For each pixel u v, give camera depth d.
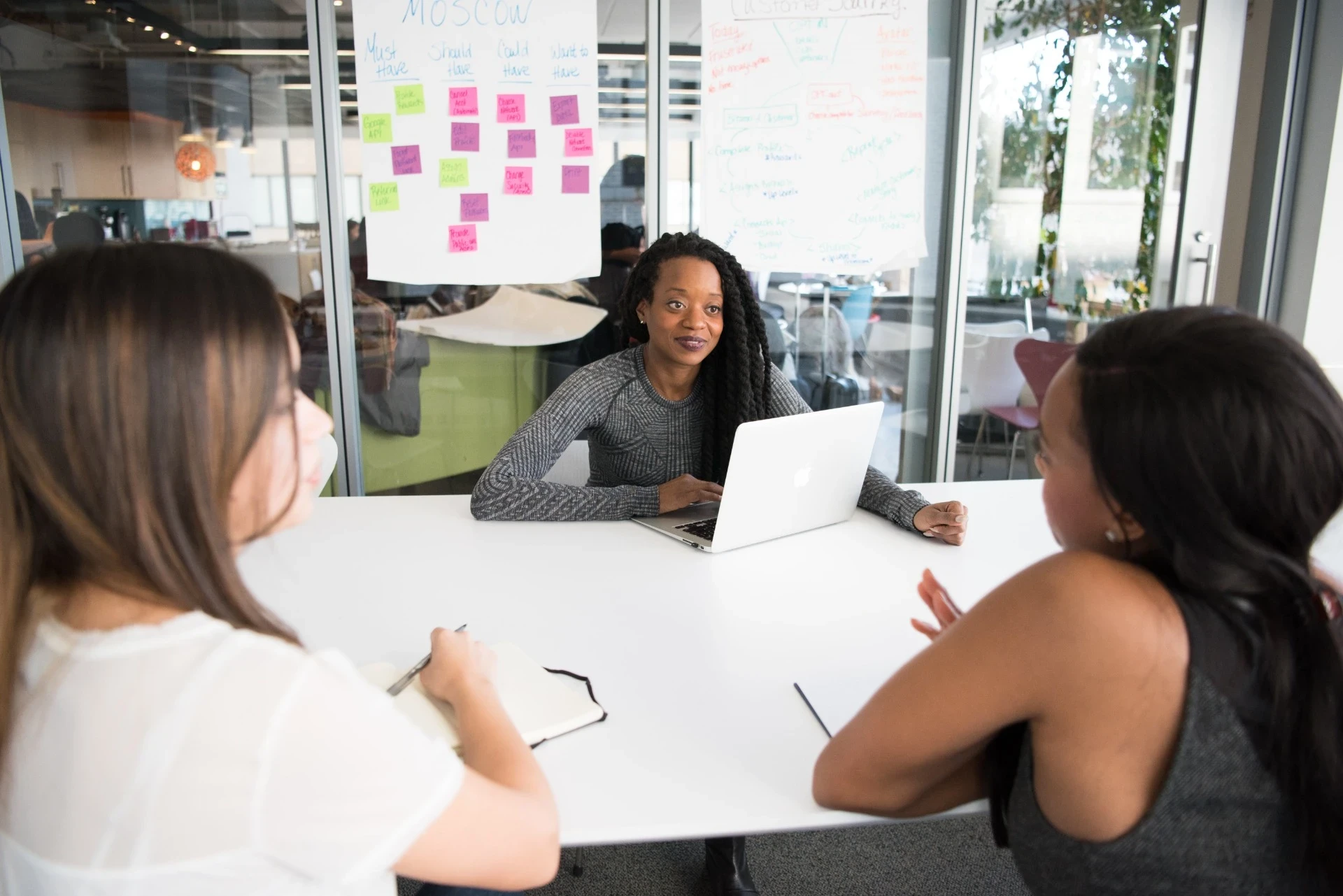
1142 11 3.35
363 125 3.04
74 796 0.59
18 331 0.59
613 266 3.23
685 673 1.18
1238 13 3.41
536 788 0.81
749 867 1.87
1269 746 0.72
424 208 3.10
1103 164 3.44
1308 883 0.75
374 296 3.18
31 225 3.04
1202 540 0.71
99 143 3.01
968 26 3.21
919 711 0.81
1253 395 0.68
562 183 3.12
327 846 0.61
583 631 1.31
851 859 1.89
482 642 1.27
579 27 3.03
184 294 0.60
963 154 3.30
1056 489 0.81
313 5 2.95
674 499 1.83
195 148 3.04
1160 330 0.74
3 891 0.65
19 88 2.96
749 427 1.54
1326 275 3.46
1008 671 0.76
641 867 1.84
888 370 3.48
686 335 1.94
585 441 2.35
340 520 1.83
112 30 2.95
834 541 1.72
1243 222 3.58
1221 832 0.73
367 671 1.11
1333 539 1.43
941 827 1.99
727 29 3.10
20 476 0.62
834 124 3.19
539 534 1.75
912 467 3.60
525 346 3.26
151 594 0.62
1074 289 3.53
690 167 3.20
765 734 1.04
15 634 0.63
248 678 0.60
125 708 0.59
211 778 0.59
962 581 1.52
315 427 0.73
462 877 0.69
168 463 0.60
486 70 3.03
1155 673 0.71
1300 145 3.47
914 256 3.32
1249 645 0.72
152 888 0.59
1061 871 0.78
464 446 3.34
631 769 0.97
